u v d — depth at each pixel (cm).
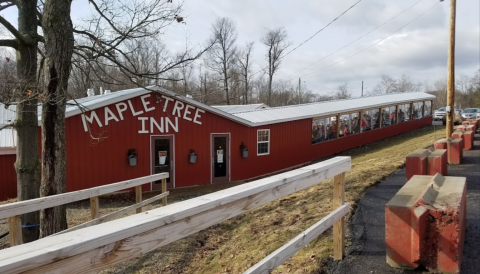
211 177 1354
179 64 732
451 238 272
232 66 4522
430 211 278
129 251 129
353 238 388
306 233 251
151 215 142
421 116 2834
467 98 6444
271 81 5012
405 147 1577
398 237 293
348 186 650
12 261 96
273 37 4878
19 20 588
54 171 507
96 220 441
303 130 1798
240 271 392
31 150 600
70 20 511
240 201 190
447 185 337
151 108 1178
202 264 472
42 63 576
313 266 325
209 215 168
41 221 514
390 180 697
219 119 1373
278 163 1647
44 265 104
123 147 1123
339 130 2052
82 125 1039
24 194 595
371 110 2289
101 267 120
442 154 660
